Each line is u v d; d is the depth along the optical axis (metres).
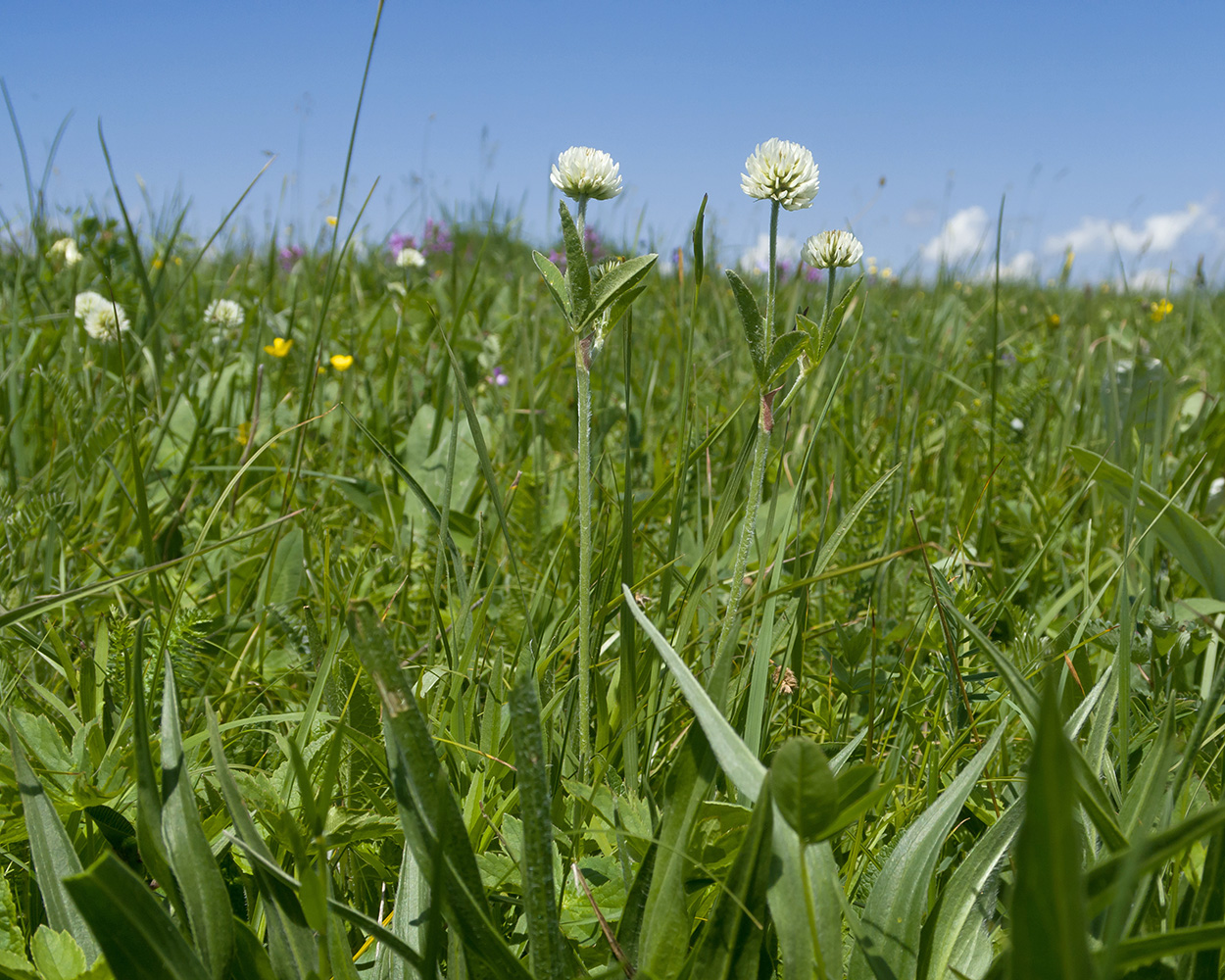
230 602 0.85
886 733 0.63
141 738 0.44
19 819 0.51
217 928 0.43
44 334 1.55
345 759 0.54
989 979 0.40
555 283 0.51
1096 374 1.51
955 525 1.04
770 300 0.51
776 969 0.46
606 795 0.52
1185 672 0.67
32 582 0.81
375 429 1.33
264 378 1.45
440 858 0.40
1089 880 0.38
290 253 2.39
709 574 0.69
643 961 0.44
